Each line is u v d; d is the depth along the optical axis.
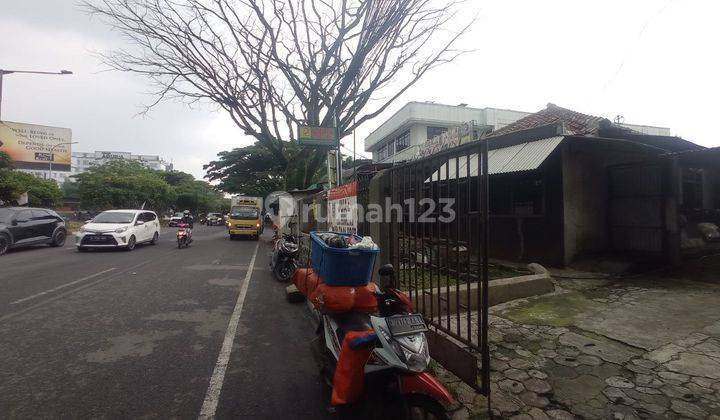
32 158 35.09
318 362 3.58
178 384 3.46
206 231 29.80
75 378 3.52
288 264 8.27
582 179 8.14
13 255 12.09
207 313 5.72
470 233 3.13
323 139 12.67
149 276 8.62
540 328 4.64
